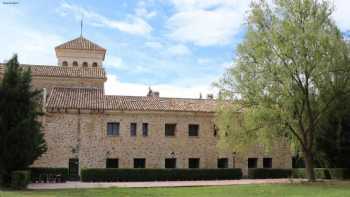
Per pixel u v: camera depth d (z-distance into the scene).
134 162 45.44
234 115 36.53
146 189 30.27
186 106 48.50
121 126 45.38
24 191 27.78
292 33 33.94
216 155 47.84
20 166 31.25
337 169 41.69
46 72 50.12
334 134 42.00
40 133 34.06
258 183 36.03
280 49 34.12
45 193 26.45
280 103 34.34
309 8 34.84
